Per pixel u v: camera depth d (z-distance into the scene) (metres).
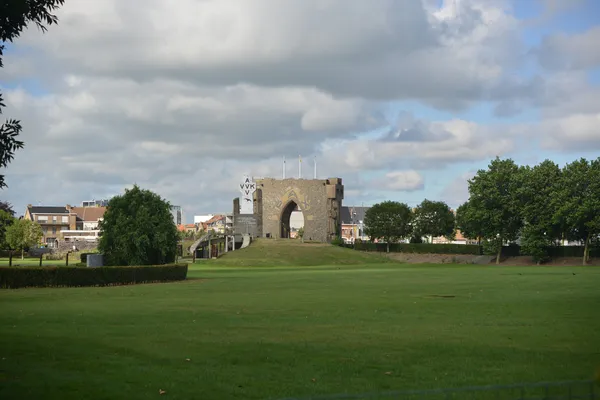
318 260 137.75
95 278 63.22
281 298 44.81
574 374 19.33
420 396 16.73
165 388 17.73
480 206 141.12
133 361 21.19
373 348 23.61
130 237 83.25
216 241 157.88
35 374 19.25
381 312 35.16
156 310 36.38
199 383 18.33
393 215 188.75
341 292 50.56
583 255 136.00
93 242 169.75
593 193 127.38
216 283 65.12
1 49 23.67
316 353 22.64
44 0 24.70
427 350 23.22
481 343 24.61
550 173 137.25
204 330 27.97
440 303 40.28
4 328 28.31
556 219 128.25
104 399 16.67
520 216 138.75
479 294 47.34
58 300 43.81
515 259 146.12
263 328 28.69
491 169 143.88
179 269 72.06
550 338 25.78
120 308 37.62
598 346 23.94
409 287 56.00
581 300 41.66
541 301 41.09
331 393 17.17
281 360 21.45
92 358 21.59
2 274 58.84
